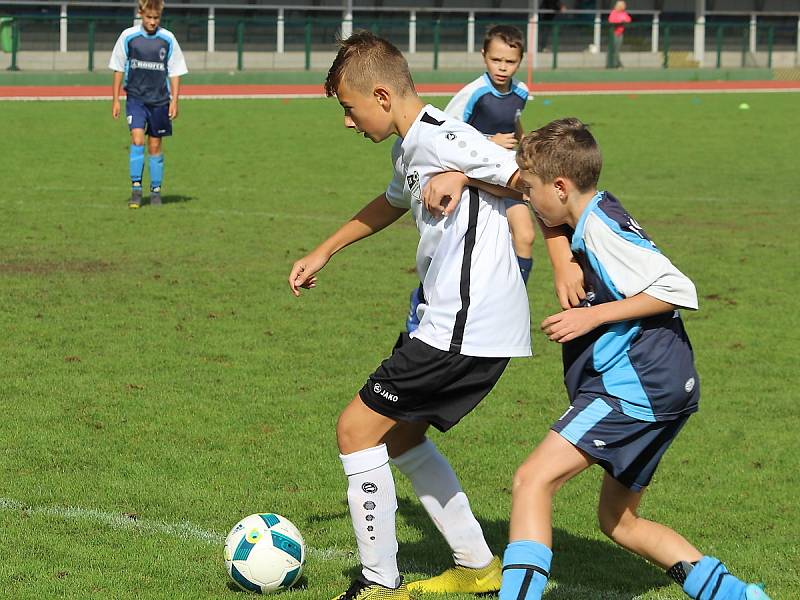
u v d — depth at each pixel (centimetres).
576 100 5072
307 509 810
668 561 613
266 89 5362
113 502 815
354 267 1680
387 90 639
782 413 1059
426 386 630
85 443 936
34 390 1077
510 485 871
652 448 596
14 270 1599
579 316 575
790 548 755
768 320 1405
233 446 938
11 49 5334
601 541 770
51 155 2897
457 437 977
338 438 650
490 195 643
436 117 640
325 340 1278
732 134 3666
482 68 6244
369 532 642
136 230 1919
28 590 666
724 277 1634
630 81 6212
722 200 2344
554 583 697
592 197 596
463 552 680
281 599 664
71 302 1427
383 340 1282
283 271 1631
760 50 6912
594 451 580
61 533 756
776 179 2659
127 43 2091
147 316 1368
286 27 6022
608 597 675
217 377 1130
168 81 2133
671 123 4025
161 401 1051
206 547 738
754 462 928
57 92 4866
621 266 579
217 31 5891
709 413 1056
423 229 648
